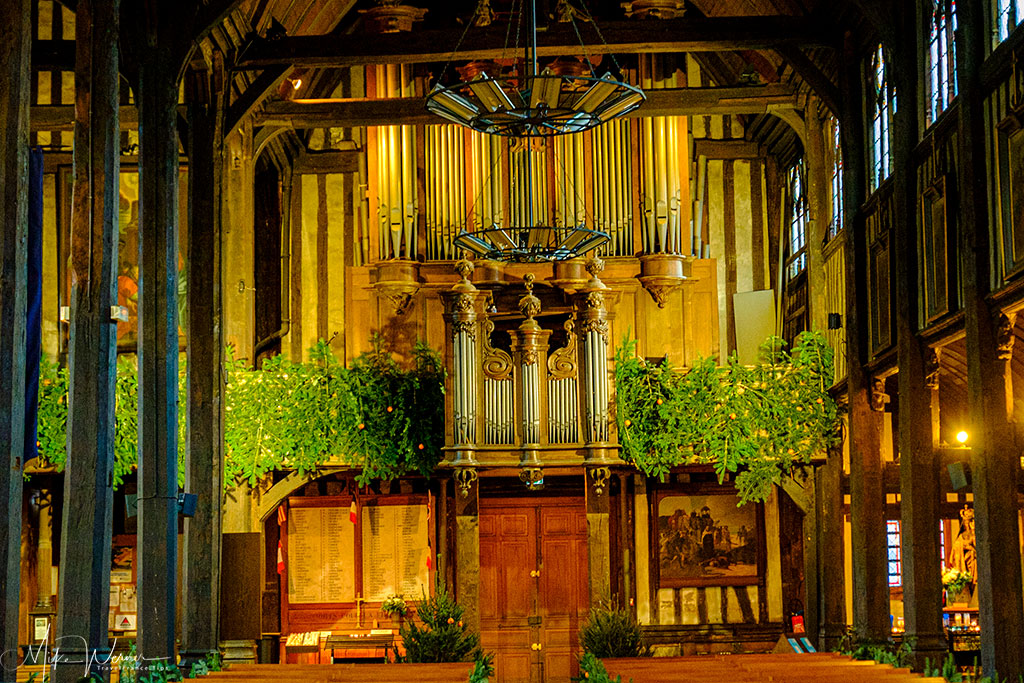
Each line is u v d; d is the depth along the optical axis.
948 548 21.34
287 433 19.92
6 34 8.89
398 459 20.44
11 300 8.74
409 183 21.61
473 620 19.98
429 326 21.61
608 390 20.05
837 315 18.84
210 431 16.97
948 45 14.05
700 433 19.84
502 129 13.05
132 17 14.41
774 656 15.88
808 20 17.61
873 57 17.05
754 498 20.02
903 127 15.23
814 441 19.75
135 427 19.27
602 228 21.56
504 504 22.08
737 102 20.27
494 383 20.20
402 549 21.98
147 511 13.86
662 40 17.50
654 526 21.95
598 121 13.12
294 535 22.08
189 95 17.30
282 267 22.28
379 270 21.53
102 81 11.63
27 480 20.06
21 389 8.82
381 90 21.59
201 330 17.11
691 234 21.91
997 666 12.23
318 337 22.14
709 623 21.73
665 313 21.70
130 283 20.06
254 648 18.30
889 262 15.83
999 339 12.58
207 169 17.27
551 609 21.78
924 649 14.69
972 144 12.83
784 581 21.84
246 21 17.64
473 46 17.53
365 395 20.34
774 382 19.88
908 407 14.94
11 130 8.82
